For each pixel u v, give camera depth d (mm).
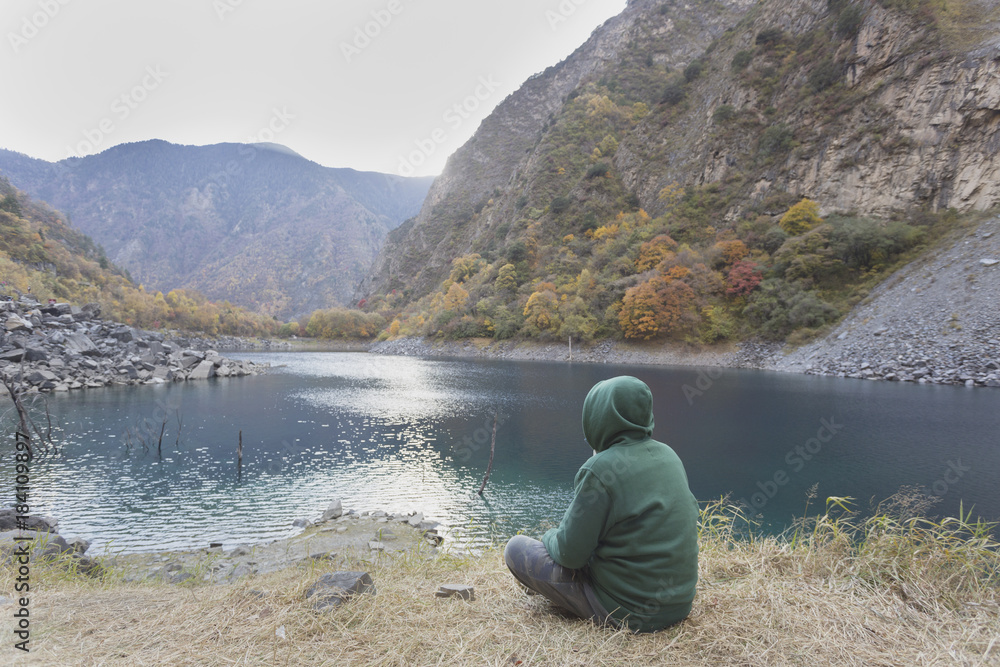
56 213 109500
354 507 11414
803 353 40062
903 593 2938
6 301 42719
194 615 2676
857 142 51219
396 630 2441
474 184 145500
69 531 9828
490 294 78625
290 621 2537
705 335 48875
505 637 2371
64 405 25703
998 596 2893
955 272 36688
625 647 2217
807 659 2160
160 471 14352
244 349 92688
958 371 29359
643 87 106500
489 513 10977
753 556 3615
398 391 31422
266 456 16047
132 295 87375
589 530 2256
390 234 170125
